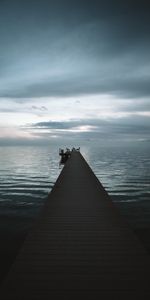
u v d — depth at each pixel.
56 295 2.75
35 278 3.06
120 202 20.53
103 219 5.52
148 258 3.63
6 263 8.55
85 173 12.63
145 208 18.14
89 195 7.87
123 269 3.30
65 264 3.44
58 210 6.22
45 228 4.94
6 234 11.87
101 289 2.86
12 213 16.36
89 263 3.47
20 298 2.69
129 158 114.75
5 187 29.92
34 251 3.86
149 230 12.52
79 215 5.80
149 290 2.85
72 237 4.47
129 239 4.38
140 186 30.88
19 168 62.25
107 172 51.12
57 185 9.51
